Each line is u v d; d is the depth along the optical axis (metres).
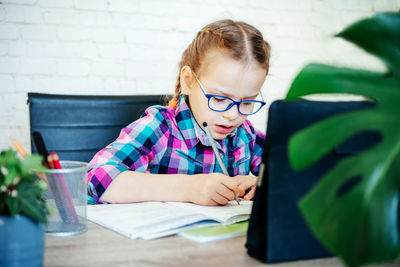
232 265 0.56
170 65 2.26
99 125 1.31
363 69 0.53
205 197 0.91
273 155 0.57
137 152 1.17
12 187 0.51
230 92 1.10
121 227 0.71
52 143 1.24
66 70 2.08
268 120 0.58
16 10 1.98
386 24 0.51
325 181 0.46
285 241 0.57
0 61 1.97
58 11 2.04
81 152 1.27
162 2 2.21
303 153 0.46
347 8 2.64
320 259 0.59
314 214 0.45
